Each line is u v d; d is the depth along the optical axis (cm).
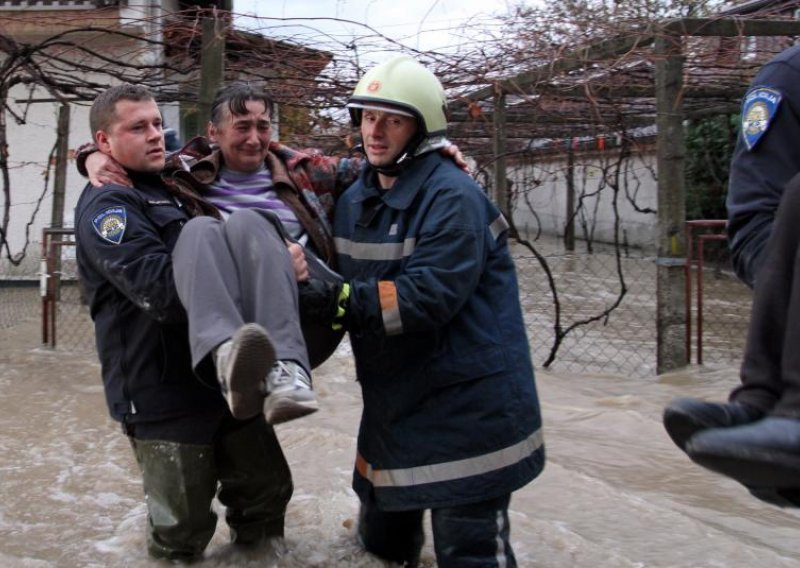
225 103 333
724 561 372
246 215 294
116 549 381
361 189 324
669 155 715
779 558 374
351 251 322
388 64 313
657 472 486
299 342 279
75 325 934
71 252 1053
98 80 1191
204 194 337
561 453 517
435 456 301
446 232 292
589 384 698
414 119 306
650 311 1071
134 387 322
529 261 1534
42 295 846
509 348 307
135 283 300
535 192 2312
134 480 476
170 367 319
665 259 722
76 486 466
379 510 343
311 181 344
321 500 432
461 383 301
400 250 307
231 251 290
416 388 304
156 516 331
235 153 337
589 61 714
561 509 430
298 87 822
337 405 624
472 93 900
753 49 855
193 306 278
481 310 306
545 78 737
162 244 311
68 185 1381
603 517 420
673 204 718
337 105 838
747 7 795
